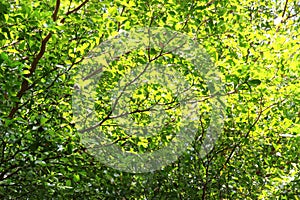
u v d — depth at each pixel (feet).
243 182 28.68
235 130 30.07
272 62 30.68
